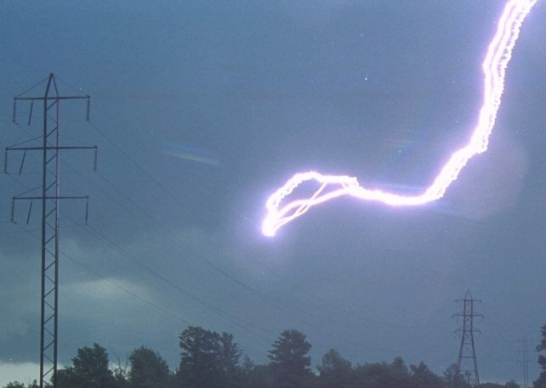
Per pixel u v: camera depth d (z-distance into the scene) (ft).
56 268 198.18
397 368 410.72
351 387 388.37
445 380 424.05
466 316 403.34
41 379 193.26
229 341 358.84
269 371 378.94
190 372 343.26
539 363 408.05
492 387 456.45
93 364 323.37
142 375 338.95
